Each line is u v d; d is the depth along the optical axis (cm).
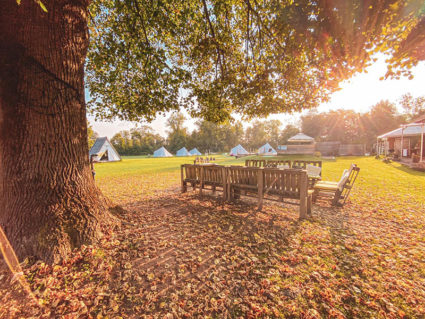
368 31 327
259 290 230
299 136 3584
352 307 205
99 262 278
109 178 1255
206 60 709
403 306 204
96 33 654
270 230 399
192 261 289
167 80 625
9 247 273
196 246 335
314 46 391
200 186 704
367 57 364
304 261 289
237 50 698
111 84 705
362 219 456
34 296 214
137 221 436
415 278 248
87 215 329
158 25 599
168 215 496
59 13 288
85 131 352
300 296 221
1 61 261
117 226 380
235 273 262
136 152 7194
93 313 197
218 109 774
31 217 281
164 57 570
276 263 284
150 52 567
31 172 286
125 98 716
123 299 217
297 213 510
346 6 311
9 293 218
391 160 1873
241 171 580
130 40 635
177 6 554
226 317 194
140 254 304
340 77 451
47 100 291
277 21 425
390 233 379
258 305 208
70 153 321
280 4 396
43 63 283
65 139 314
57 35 291
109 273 259
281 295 222
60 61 299
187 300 216
